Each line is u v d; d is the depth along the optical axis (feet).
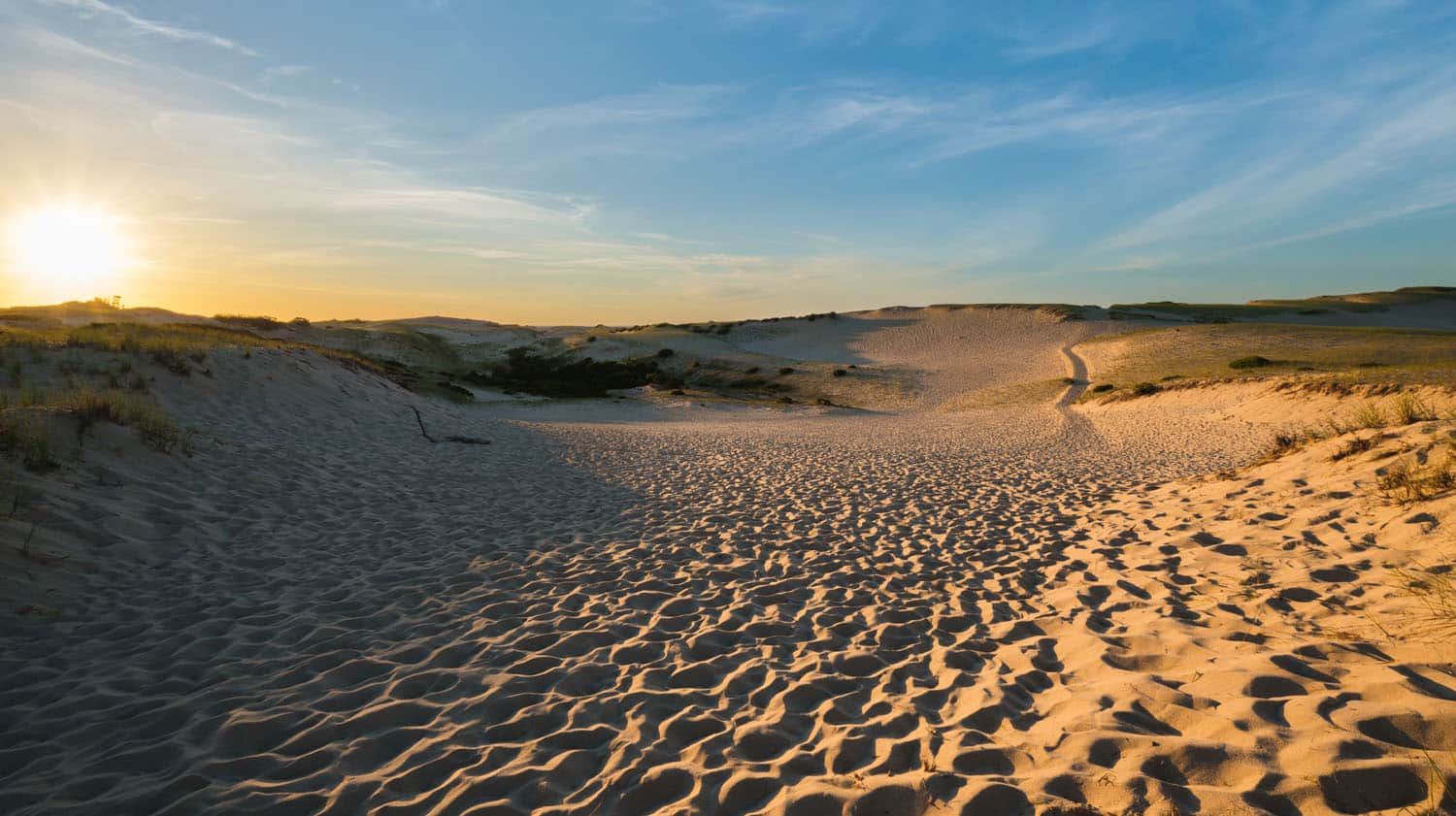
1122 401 97.04
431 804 9.11
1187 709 9.62
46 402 29.01
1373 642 10.80
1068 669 12.54
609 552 22.49
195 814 9.01
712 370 196.54
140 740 10.99
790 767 9.72
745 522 26.99
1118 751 8.91
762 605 17.46
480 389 136.36
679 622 16.20
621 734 10.91
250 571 19.84
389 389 60.90
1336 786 7.39
